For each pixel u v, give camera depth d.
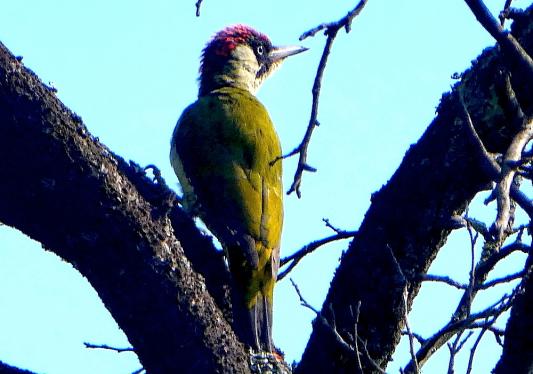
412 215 9.99
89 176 7.50
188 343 7.66
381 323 9.96
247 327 10.15
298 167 8.06
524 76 8.75
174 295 7.64
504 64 9.39
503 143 9.80
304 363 10.17
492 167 8.51
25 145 7.39
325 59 8.23
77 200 7.48
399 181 10.18
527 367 8.66
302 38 8.15
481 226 9.93
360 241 10.25
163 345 7.69
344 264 10.28
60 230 7.57
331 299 10.23
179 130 13.01
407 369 9.56
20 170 7.43
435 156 9.99
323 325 10.07
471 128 8.61
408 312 10.08
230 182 12.05
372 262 10.05
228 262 11.10
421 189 9.98
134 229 7.59
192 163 12.45
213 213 11.83
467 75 10.05
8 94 7.38
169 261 7.68
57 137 7.43
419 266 9.98
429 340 9.34
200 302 7.77
